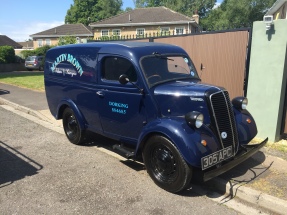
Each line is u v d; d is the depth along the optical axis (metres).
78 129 6.16
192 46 7.80
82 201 4.10
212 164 4.03
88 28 49.03
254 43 6.14
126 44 5.14
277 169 4.89
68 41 30.48
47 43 47.66
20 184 4.62
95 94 5.46
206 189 4.49
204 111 4.21
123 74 4.84
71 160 5.58
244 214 3.83
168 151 4.25
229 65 7.14
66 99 6.29
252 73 6.26
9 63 32.44
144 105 4.67
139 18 37.19
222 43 7.18
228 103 4.39
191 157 3.89
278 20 5.75
